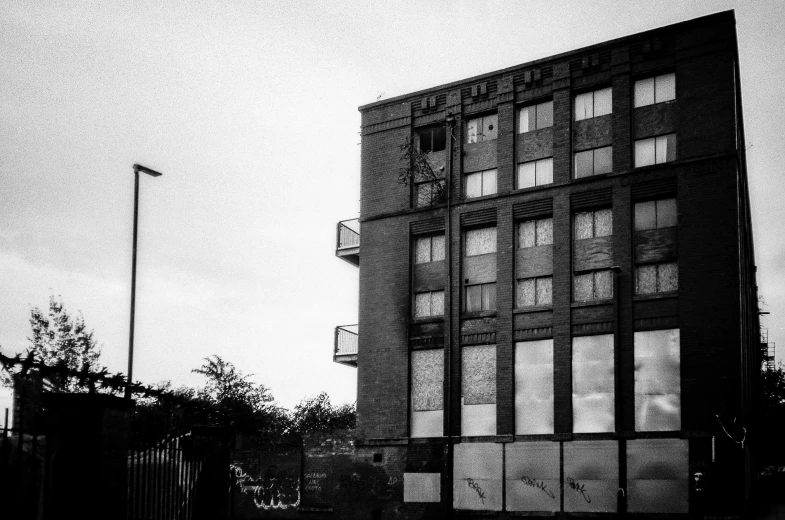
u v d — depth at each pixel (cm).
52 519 1087
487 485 3428
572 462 3266
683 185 3231
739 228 3241
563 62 3581
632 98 3422
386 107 4016
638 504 3095
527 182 3625
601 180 3409
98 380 1152
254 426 4316
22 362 1063
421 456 3591
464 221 3719
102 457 1124
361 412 3794
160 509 1291
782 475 3681
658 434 3103
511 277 3553
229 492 1648
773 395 5394
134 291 2638
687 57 3309
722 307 3080
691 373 3088
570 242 3444
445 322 3647
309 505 3772
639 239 3309
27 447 1220
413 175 3903
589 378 3306
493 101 3744
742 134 3844
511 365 3475
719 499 2942
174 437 1457
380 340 3822
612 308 3300
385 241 3903
